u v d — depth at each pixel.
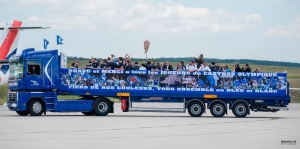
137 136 24.39
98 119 34.69
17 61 38.19
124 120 34.06
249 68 40.69
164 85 39.84
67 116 37.94
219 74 40.00
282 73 40.25
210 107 39.81
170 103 40.06
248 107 39.81
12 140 22.38
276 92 40.22
